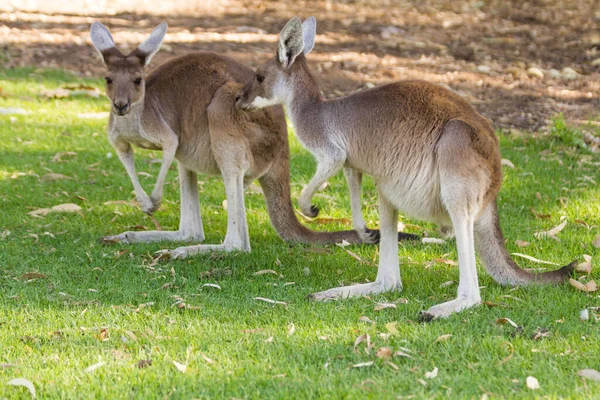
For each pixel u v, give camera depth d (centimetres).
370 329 568
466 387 484
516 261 732
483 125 609
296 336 560
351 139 627
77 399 479
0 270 706
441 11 1742
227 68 777
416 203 620
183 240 805
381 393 475
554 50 1489
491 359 521
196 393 484
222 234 834
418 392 477
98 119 1216
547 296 626
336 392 477
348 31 1611
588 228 809
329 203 909
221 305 627
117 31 1602
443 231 653
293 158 1058
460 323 576
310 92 655
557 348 535
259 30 1612
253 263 730
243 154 755
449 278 689
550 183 949
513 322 571
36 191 949
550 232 788
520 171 987
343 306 617
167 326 582
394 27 1631
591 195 908
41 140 1120
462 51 1495
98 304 628
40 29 1642
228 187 758
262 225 859
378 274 658
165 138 767
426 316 584
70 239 798
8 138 1123
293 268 716
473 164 586
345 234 790
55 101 1283
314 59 1435
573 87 1312
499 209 872
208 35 1571
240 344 548
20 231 818
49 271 704
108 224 854
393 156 613
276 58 662
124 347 550
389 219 650
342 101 636
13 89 1316
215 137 754
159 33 778
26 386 486
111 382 498
